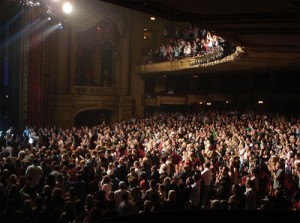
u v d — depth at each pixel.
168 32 41.00
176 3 8.13
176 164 17.00
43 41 34.62
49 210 9.29
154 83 41.38
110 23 38.00
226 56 20.59
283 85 35.22
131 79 39.88
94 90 37.62
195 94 38.34
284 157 15.46
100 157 15.82
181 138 21.97
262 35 12.15
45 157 15.32
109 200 10.06
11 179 11.58
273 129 23.19
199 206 13.09
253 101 36.88
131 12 39.03
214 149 17.50
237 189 11.13
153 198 10.11
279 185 12.95
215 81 39.56
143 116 39.91
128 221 4.50
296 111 33.69
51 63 35.97
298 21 9.59
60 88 36.06
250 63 22.66
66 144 18.84
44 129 28.62
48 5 22.75
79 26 36.28
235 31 11.69
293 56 18.02
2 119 36.44
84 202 12.42
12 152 18.08
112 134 26.11
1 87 37.78
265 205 11.12
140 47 39.91
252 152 15.95
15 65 35.88
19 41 34.56
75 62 36.69
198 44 27.56
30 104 34.06
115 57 38.72
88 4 36.34
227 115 31.45
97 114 40.44
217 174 15.29
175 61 30.73
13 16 36.25
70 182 12.55
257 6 8.15
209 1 7.83
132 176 12.56
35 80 34.22
